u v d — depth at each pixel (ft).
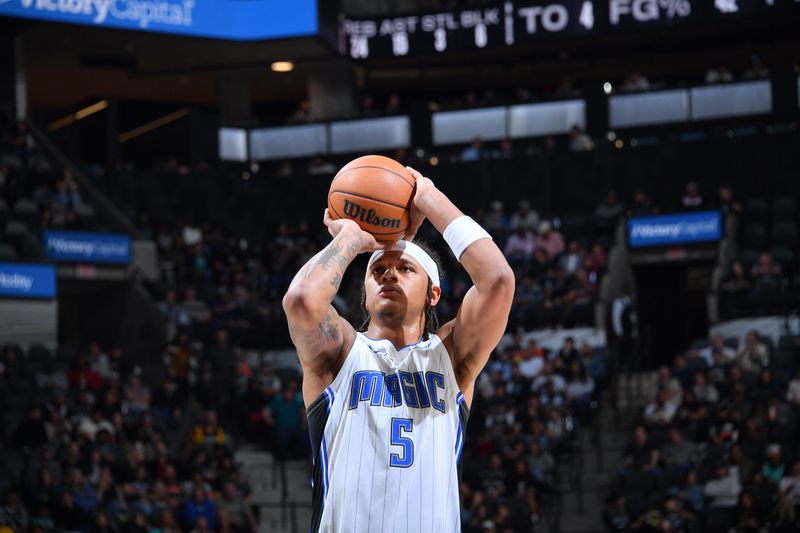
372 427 10.71
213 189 85.35
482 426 56.95
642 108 83.05
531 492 49.70
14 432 52.44
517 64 93.97
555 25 87.40
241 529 51.78
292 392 61.52
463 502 50.60
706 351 62.49
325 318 10.84
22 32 81.76
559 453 54.75
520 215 76.23
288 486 59.62
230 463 55.67
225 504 51.60
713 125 81.20
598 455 56.85
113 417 55.16
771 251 70.69
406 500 10.54
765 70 80.28
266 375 64.18
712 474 49.85
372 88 98.78
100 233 71.10
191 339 68.74
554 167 81.35
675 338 78.64
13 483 50.03
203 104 103.35
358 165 11.52
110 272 71.67
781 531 45.11
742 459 48.37
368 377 10.89
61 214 71.20
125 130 99.45
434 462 10.73
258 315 72.49
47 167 75.10
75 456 50.16
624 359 65.31
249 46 87.97
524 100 85.30
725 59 92.27
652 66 94.02
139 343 71.97
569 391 59.21
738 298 67.00
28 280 64.85
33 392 57.26
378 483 10.57
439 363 11.15
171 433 59.62
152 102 101.09
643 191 79.51
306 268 10.91
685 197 75.10
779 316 65.51
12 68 82.64
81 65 90.17
